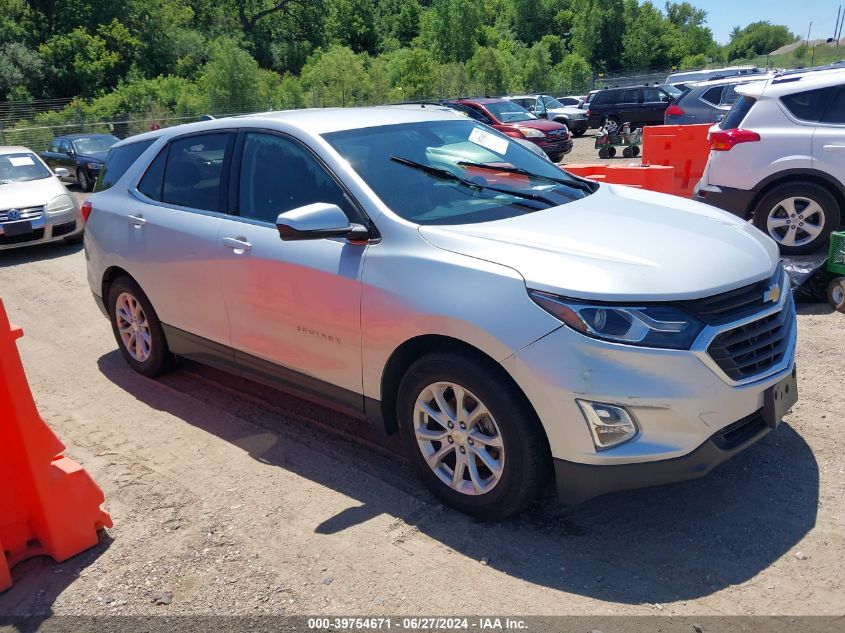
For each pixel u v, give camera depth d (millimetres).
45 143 29219
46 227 10062
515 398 3049
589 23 78812
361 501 3580
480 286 3100
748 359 3062
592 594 2842
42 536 3270
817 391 4457
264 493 3707
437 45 65812
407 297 3291
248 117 4469
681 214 3770
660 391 2838
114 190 5258
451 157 4145
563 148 18891
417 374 3348
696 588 2844
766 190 7066
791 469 3625
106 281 5355
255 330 4125
